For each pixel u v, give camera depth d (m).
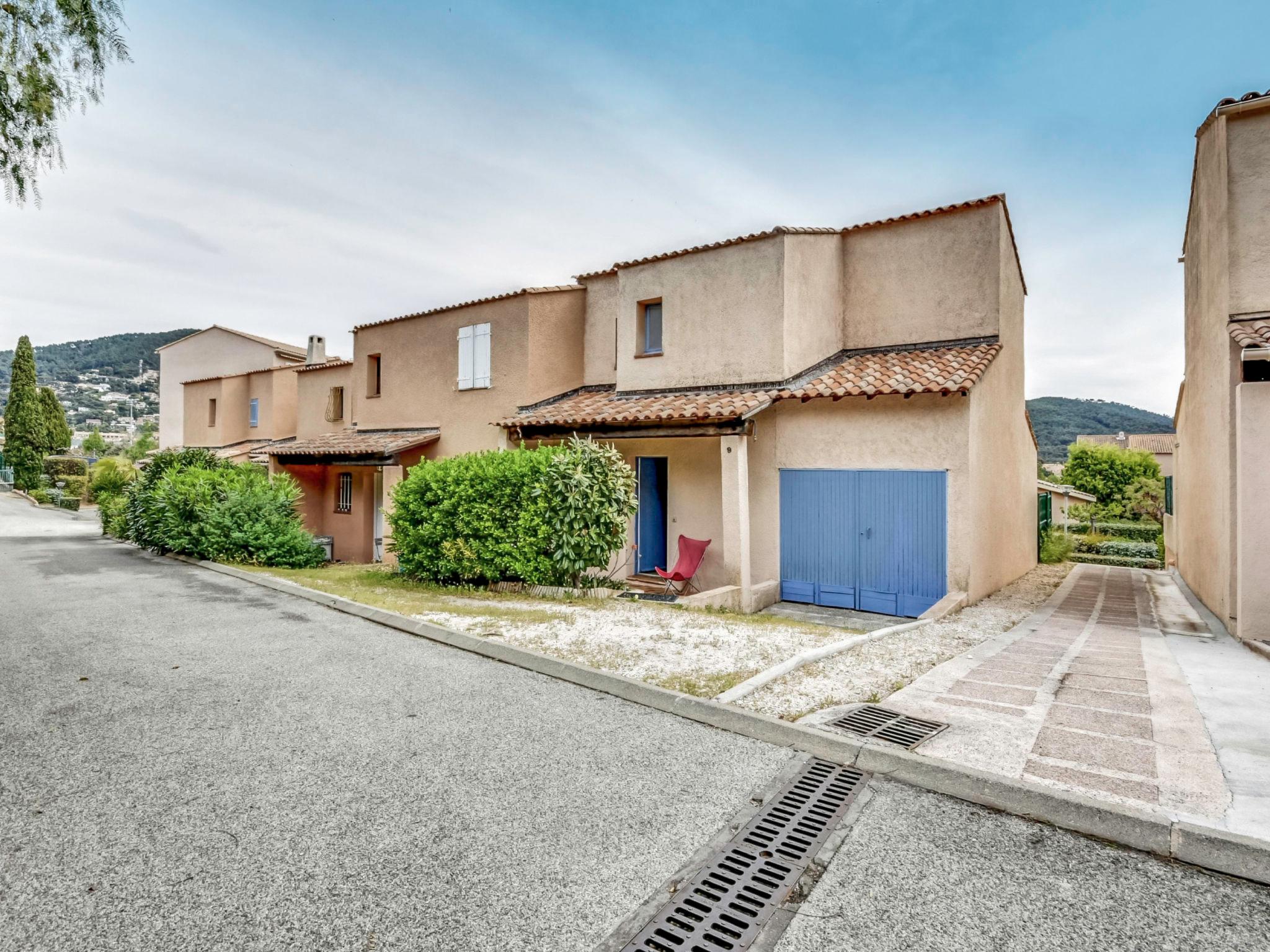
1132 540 26.77
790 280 11.48
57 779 3.76
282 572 12.58
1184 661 6.40
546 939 2.51
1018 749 4.01
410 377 16.73
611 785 3.74
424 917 2.62
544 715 4.86
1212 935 2.51
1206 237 9.65
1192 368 11.50
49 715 4.78
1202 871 2.90
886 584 10.48
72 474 38.25
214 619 8.18
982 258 11.62
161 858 2.99
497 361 14.68
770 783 3.76
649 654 6.32
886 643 7.12
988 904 2.70
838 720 4.55
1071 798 3.35
